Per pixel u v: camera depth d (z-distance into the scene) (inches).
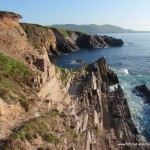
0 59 1321.4
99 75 3107.8
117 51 7632.9
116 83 3319.4
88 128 1552.7
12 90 1146.0
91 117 1742.1
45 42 6929.1
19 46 1633.9
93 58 6043.3
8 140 803.4
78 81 2491.4
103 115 2054.6
